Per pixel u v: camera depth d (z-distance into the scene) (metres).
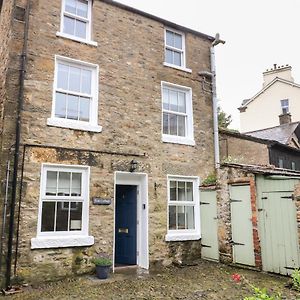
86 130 8.92
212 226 10.37
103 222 8.77
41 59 8.56
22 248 7.54
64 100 8.92
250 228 9.34
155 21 10.95
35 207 7.86
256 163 13.98
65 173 8.55
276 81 28.97
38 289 7.21
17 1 8.43
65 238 8.09
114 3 10.05
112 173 9.17
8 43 8.44
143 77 10.30
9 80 8.02
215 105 11.77
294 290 7.07
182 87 11.20
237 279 5.01
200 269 9.26
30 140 8.06
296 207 8.33
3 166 7.65
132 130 9.77
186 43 11.67
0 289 7.13
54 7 9.05
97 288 7.28
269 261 8.80
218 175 10.39
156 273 8.77
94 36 9.57
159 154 10.20
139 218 9.85
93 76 9.49
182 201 10.62
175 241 10.05
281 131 20.36
